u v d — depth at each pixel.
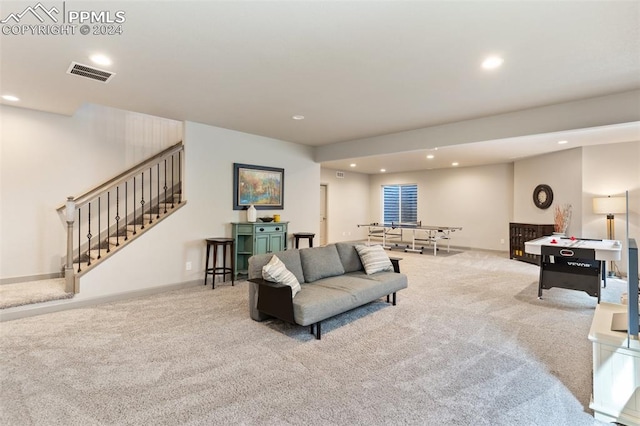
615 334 1.98
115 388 2.18
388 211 11.14
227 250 5.41
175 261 4.76
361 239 11.13
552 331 3.21
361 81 3.32
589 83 3.35
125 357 2.62
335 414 1.92
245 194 5.62
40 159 4.42
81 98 3.87
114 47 2.61
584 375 2.38
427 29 2.33
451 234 9.62
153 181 5.58
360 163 8.59
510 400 2.07
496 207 8.74
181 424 1.82
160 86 3.46
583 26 2.28
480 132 4.66
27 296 3.63
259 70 3.05
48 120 4.48
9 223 4.21
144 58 2.80
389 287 3.83
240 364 2.53
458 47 2.60
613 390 1.87
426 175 10.18
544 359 2.63
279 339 3.01
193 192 4.96
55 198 4.55
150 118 5.52
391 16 2.17
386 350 2.79
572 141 5.75
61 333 3.10
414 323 3.43
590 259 4.06
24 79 3.27
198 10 2.10
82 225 4.77
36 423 1.81
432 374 2.39
